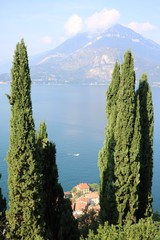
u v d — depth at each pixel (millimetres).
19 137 16875
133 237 14727
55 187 22109
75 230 21250
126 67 21188
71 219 21172
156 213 27625
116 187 21391
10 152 17297
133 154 21297
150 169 24109
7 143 96750
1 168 72875
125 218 21688
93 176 79250
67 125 145750
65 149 103000
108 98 25781
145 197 24047
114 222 21531
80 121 158500
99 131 133000
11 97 16891
